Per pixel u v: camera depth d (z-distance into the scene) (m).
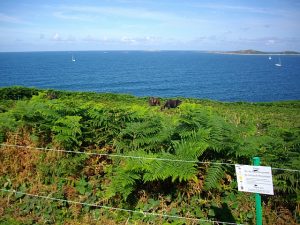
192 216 5.76
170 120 7.98
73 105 8.83
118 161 6.93
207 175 6.05
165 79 132.38
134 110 8.41
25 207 6.25
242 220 5.64
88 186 6.63
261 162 6.37
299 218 5.64
